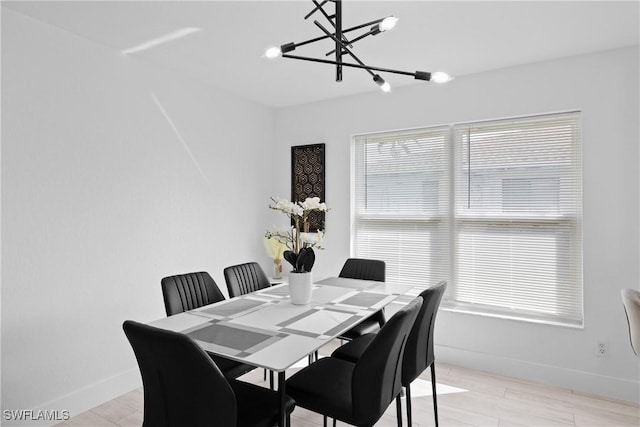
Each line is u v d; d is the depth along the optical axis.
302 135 4.09
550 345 2.87
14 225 2.19
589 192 2.73
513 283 3.09
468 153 3.27
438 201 3.41
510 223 3.10
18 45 2.19
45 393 2.31
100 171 2.61
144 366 1.40
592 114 2.72
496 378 2.97
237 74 3.20
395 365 1.71
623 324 2.64
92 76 2.56
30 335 2.25
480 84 3.13
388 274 3.66
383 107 3.59
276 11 2.19
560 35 2.46
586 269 2.74
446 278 3.38
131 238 2.81
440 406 2.54
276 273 3.96
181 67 3.06
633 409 2.50
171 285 2.32
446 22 2.30
